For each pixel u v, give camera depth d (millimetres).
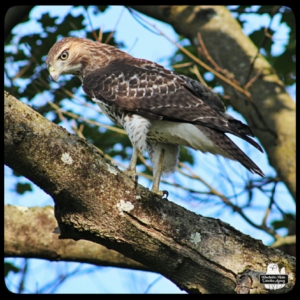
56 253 11359
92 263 11430
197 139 9703
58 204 7352
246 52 13664
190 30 14344
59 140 7012
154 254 7461
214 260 7348
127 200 7328
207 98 10391
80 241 11398
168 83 10133
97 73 10719
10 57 13875
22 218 11461
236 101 13367
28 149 6816
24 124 6789
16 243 11312
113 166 7359
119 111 10203
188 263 7395
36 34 13906
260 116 12367
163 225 7418
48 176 7004
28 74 13961
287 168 12203
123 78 10375
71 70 11680
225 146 9453
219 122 9602
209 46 13953
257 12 14141
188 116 9750
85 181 7121
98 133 14125
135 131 9781
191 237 7422
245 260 7379
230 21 14273
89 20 12680
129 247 7461
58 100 13867
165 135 10023
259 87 13234
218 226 7531
